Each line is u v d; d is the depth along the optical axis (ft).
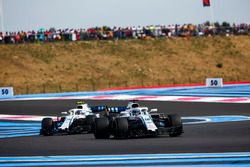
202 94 491.31
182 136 204.23
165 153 152.35
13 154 165.99
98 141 195.00
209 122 295.28
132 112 206.49
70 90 643.45
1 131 309.01
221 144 169.27
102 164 137.39
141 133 200.44
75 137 225.35
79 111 255.29
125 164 136.15
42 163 143.13
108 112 218.18
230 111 367.25
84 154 157.28
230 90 517.55
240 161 133.90
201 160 138.00
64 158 150.51
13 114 403.54
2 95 546.26
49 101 481.05
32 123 347.56
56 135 247.29
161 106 419.33
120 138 203.62
